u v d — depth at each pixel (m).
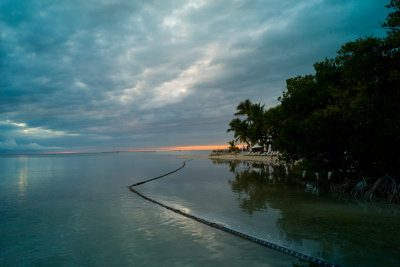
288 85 18.97
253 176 26.30
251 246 7.80
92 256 7.34
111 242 8.35
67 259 7.19
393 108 12.09
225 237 8.61
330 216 10.94
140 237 8.76
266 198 14.92
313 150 16.08
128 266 6.65
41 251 7.76
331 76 16.44
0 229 9.86
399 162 13.90
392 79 12.19
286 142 17.58
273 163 42.47
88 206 13.65
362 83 13.24
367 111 12.72
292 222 10.10
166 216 11.43
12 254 7.58
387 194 14.05
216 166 43.19
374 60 13.16
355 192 15.23
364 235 8.53
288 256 7.03
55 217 11.52
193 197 15.61
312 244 7.79
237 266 6.50
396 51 12.58
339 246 7.62
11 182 24.30
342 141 14.70
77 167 46.22
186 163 55.38
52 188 20.25
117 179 26.16
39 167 47.38
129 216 11.50
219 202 14.00
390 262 6.54
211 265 6.58
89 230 9.62
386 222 9.98
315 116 15.26
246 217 10.90
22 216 11.71
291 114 18.70
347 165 16.80
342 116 13.66
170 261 6.88
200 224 10.11
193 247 7.79
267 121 22.73
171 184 21.55
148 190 18.66
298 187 18.89
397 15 12.59
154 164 53.75
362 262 6.56
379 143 13.30
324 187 17.67
